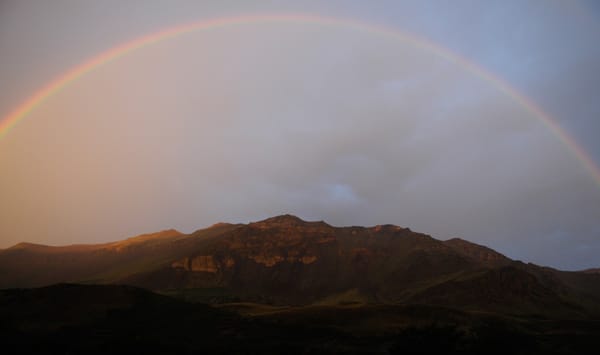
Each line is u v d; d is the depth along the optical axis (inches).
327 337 2492.6
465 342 1854.1
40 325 2183.8
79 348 1802.4
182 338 2202.3
